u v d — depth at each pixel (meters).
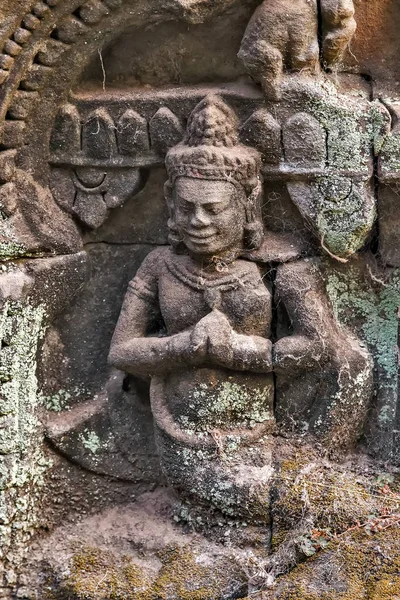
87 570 2.30
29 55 2.18
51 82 2.23
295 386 2.33
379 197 2.28
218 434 2.30
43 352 2.41
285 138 2.21
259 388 2.30
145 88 2.32
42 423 2.40
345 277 2.37
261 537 2.26
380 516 2.18
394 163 2.19
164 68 2.31
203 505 2.32
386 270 2.36
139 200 2.41
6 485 2.30
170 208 2.29
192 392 2.28
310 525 2.19
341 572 2.11
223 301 2.27
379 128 2.18
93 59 2.28
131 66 2.31
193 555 2.28
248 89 2.23
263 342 2.26
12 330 2.28
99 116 2.28
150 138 2.29
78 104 2.29
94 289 2.47
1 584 2.32
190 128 2.21
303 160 2.21
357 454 2.39
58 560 2.33
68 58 2.22
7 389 2.30
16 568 2.34
